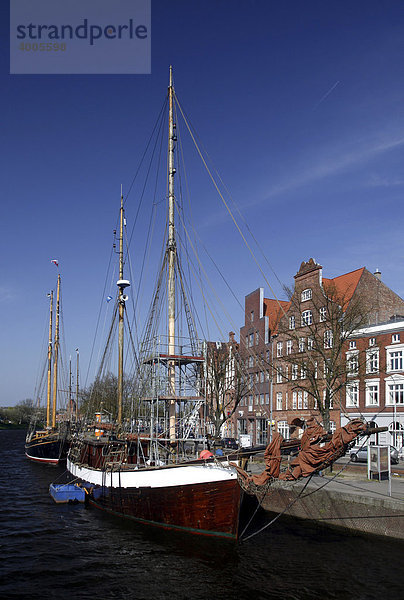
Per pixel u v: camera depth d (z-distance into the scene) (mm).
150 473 22797
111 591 16516
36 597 15922
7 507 30141
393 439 44375
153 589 16703
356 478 29547
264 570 18516
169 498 21688
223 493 19953
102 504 27578
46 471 50031
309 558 19844
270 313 68500
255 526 25156
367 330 48281
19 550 20906
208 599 15945
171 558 19766
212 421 50250
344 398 49344
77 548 21078
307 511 25547
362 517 22609
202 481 20562
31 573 18125
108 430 39062
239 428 70375
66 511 28734
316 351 38281
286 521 26250
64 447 56500
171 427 24891
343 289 55094
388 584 17156
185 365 26719
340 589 16766
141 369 28219
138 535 23094
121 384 39312
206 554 20281
